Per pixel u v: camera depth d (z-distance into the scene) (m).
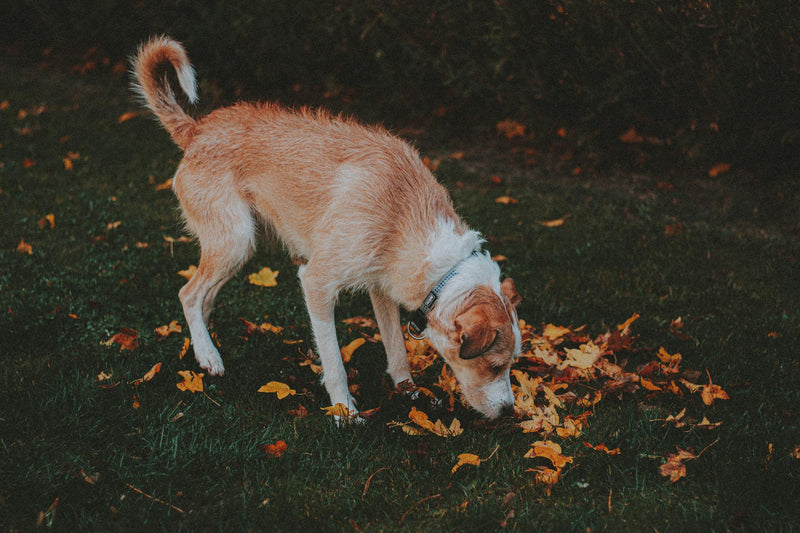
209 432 3.32
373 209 3.46
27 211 5.73
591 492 3.01
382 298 3.74
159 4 8.89
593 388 3.80
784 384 3.89
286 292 4.84
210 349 3.92
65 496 2.82
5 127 7.68
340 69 8.79
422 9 7.61
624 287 5.18
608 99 7.08
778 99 6.52
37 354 3.83
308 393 3.68
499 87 7.60
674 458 3.13
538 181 7.55
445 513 2.86
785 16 6.00
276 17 8.34
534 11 6.98
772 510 2.86
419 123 8.84
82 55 10.23
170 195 6.48
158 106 4.08
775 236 6.25
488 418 3.45
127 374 3.68
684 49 6.58
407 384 3.74
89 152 7.33
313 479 3.06
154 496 2.87
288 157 3.72
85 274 4.75
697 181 7.36
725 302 4.96
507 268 5.41
